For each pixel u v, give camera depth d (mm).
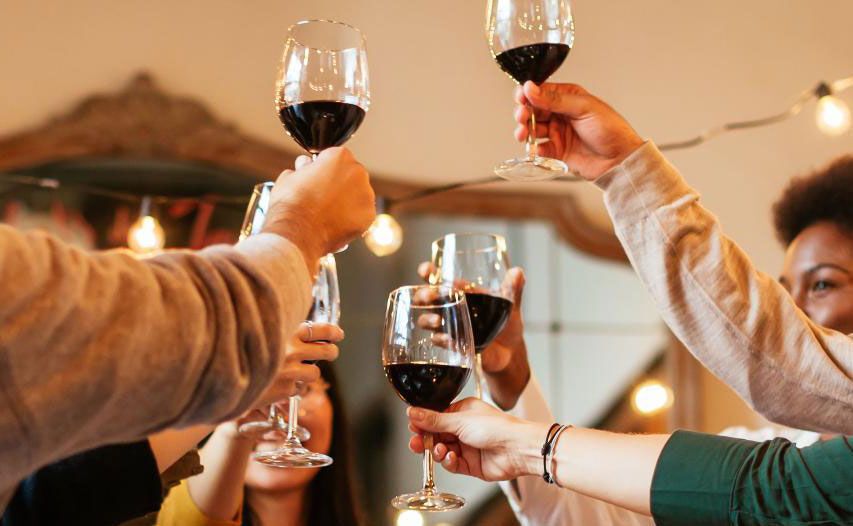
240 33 5836
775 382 1256
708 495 1140
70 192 5500
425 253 5996
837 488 1085
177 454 1475
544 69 1444
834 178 1840
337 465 2203
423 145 6016
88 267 836
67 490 1292
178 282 882
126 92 5594
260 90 5840
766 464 1141
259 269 938
